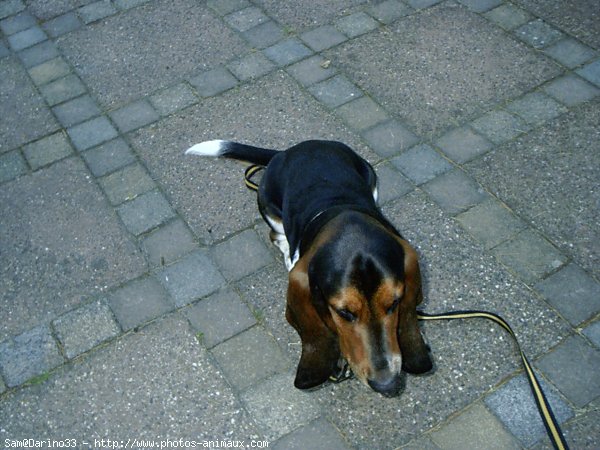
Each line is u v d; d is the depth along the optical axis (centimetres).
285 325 125
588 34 171
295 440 112
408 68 170
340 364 113
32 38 192
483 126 154
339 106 163
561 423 109
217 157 146
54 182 154
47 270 138
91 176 154
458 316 121
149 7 198
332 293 94
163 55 182
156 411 117
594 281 126
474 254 132
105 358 124
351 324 95
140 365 122
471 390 114
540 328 121
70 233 143
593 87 159
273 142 157
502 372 116
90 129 165
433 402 114
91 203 149
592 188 140
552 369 116
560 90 159
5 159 160
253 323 126
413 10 186
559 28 174
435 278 129
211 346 124
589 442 107
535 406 112
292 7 192
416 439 110
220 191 148
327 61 174
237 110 165
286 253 133
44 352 125
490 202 140
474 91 162
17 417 118
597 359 116
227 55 180
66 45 189
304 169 122
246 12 192
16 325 130
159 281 134
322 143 128
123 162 156
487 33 176
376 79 168
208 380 120
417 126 156
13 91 177
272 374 119
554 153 147
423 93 163
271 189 129
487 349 119
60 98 174
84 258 139
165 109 168
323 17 187
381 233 98
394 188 144
